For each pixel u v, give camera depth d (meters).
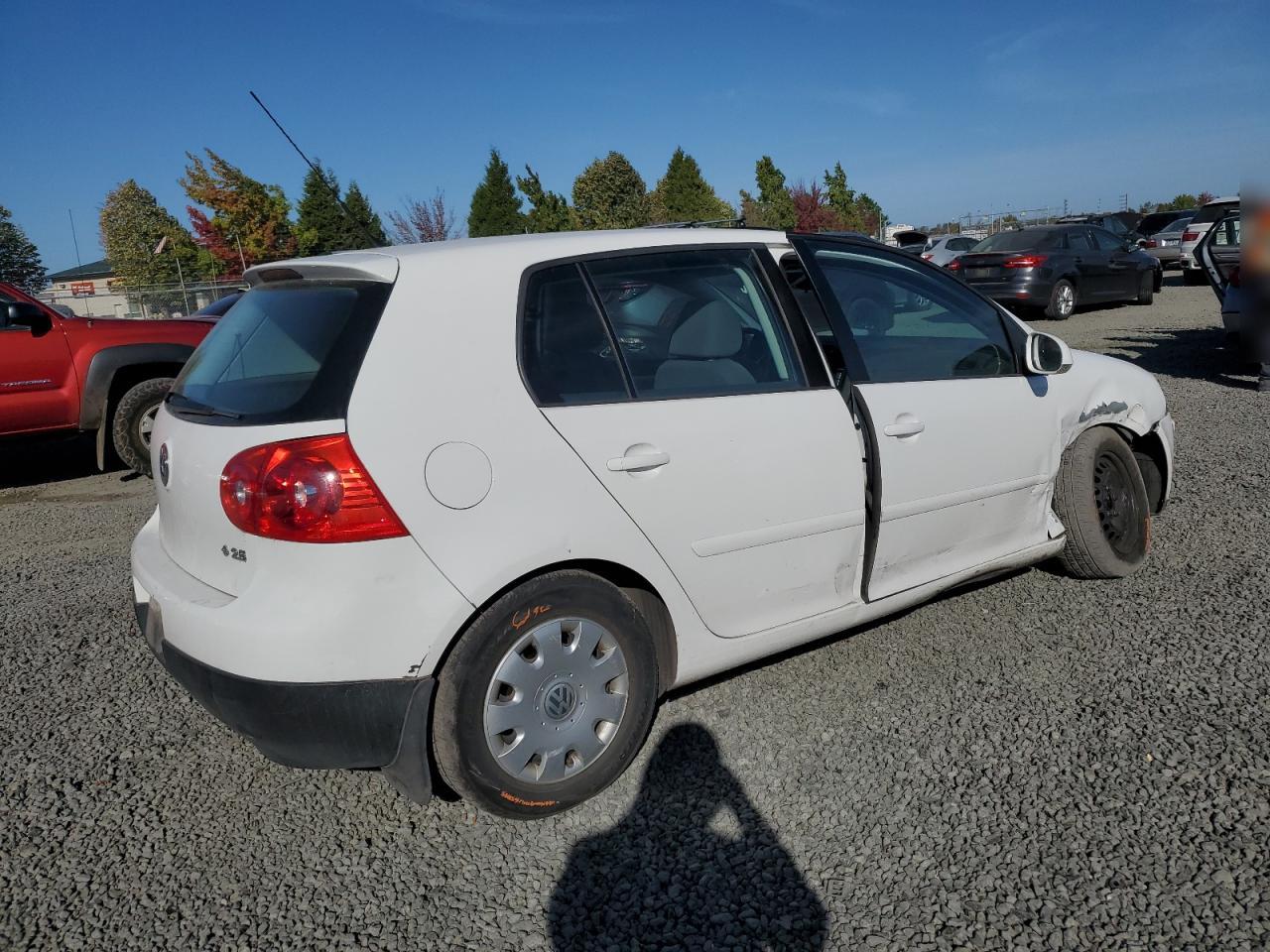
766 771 3.03
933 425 3.52
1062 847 2.59
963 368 3.78
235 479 2.50
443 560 2.52
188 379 3.14
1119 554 4.32
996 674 3.57
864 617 3.50
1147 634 3.83
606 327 2.94
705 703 3.45
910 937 2.30
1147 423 4.48
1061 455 4.11
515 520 2.62
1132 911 2.34
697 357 3.08
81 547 5.88
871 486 3.35
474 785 2.64
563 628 2.74
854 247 3.67
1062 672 3.55
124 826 2.88
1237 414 7.83
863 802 2.84
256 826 2.86
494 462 2.60
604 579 2.82
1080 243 15.92
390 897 2.53
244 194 35.28
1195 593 4.19
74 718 3.56
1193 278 21.19
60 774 3.17
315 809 2.94
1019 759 3.01
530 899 2.51
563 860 2.66
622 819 2.82
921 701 3.40
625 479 2.81
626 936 2.37
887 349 3.55
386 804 2.96
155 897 2.55
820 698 3.46
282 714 2.47
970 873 2.51
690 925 2.39
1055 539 4.15
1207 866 2.48
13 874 2.66
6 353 7.21
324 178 4.12
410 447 2.50
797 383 3.25
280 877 2.63
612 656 2.83
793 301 3.34
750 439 3.06
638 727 2.91
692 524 2.95
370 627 2.46
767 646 3.25
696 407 2.99
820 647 3.87
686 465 2.92
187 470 2.72
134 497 7.30
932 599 3.90
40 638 4.35
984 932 2.30
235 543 2.54
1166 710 3.25
